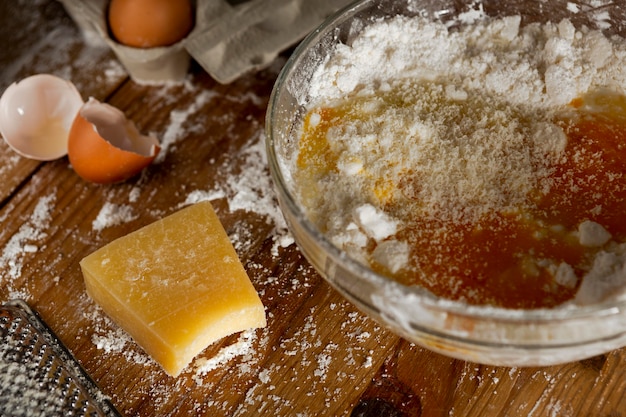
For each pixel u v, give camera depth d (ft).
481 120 1.47
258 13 1.69
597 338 1.21
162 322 1.39
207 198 1.62
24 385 1.38
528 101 1.49
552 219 1.37
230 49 1.70
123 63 1.76
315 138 1.47
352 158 1.42
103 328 1.48
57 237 1.59
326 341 1.45
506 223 1.37
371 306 1.27
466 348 1.23
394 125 1.46
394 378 1.41
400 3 1.53
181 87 1.77
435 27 1.55
